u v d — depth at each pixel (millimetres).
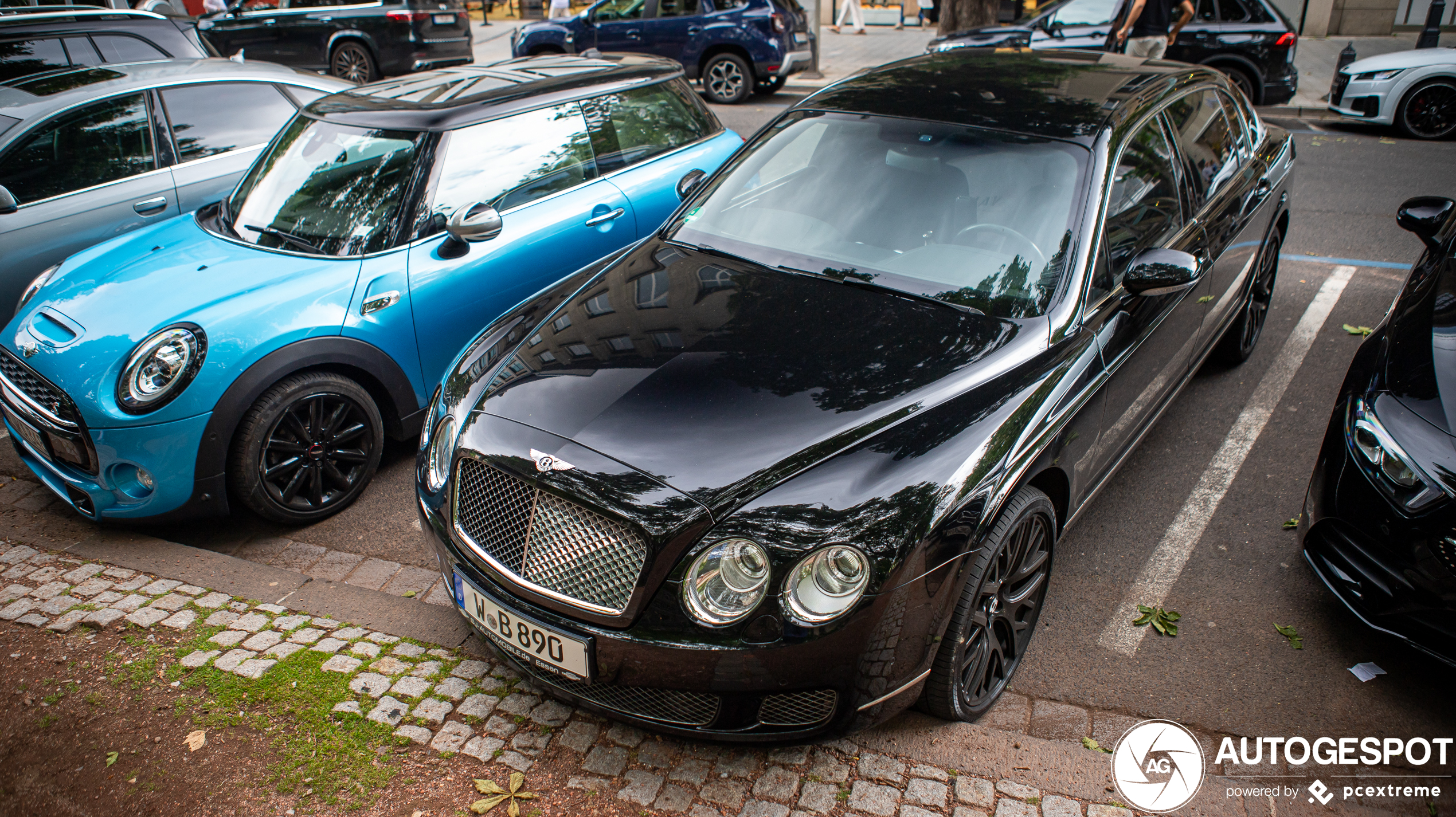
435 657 2943
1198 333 3854
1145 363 3221
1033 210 3014
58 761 2566
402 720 2680
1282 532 3596
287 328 3455
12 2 9961
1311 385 4750
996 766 2531
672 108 5297
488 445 2445
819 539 2146
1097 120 3236
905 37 18969
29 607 3180
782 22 12445
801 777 2486
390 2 12844
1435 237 3742
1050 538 2818
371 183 4020
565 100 4641
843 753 2564
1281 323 5500
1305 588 3277
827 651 2174
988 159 3170
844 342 2688
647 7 12688
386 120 4195
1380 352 3078
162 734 2646
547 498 2305
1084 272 2891
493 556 2422
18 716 2721
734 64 12547
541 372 2670
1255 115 4762
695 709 2291
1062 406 2621
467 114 4223
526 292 4301
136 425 3211
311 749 2582
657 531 2166
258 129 5621
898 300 2881
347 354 3627
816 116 3600
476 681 2836
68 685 2834
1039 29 11047
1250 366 4988
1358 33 17000
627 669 2246
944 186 3158
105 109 5074
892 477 2262
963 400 2484
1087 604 3225
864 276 3004
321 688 2803
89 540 3602
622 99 4965
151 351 3256
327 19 12383
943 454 2332
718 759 2543
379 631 3076
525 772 2502
